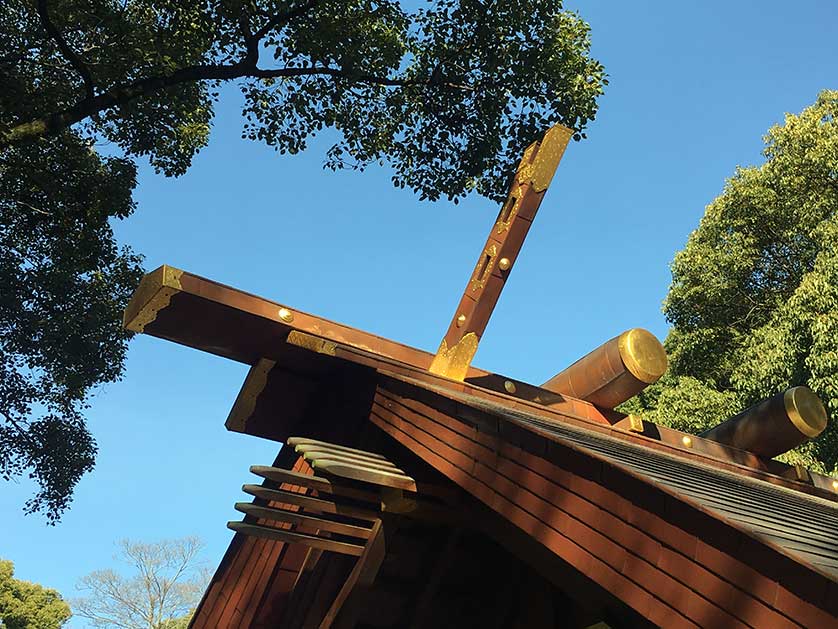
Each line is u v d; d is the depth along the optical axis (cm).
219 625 477
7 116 909
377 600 429
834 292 1204
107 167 1233
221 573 491
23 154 1122
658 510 208
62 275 1253
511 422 279
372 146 1133
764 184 1527
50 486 1365
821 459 1283
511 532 347
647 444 521
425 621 437
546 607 409
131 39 989
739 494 291
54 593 3128
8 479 1345
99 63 1006
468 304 491
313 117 1066
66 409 1395
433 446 330
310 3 908
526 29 995
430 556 430
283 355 459
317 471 396
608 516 225
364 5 975
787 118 1508
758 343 1368
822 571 158
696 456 539
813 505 400
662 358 539
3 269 1209
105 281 1346
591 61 1045
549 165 514
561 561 326
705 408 1403
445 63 1041
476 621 441
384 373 401
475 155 1098
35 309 1277
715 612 183
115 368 1367
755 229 1570
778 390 1288
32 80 1030
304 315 441
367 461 370
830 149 1389
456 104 1083
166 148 1241
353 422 438
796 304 1248
